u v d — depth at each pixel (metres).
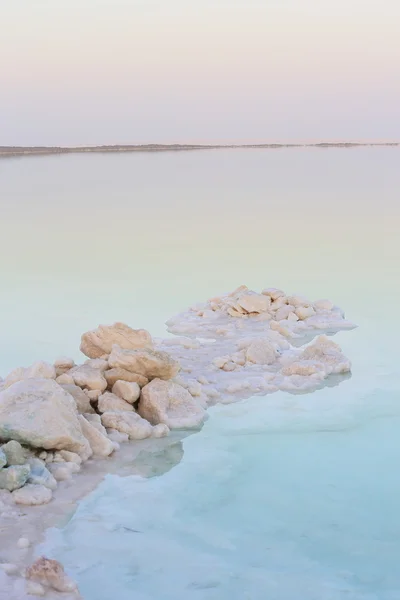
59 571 4.12
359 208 21.88
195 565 4.37
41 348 8.47
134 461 5.69
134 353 6.67
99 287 11.70
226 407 6.73
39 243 16.08
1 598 3.96
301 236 16.80
